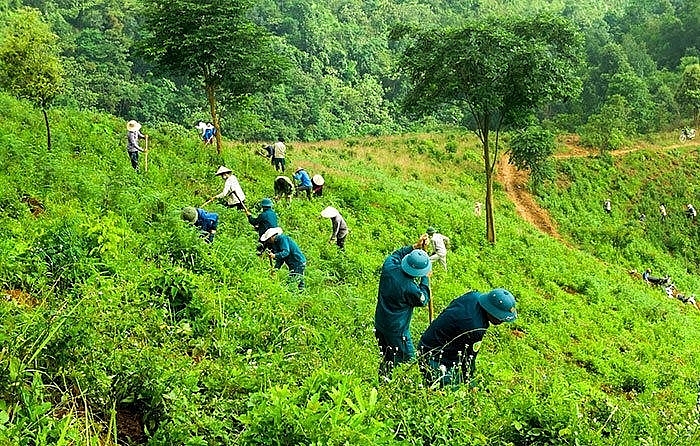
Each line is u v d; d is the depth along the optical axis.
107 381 4.46
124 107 65.62
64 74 15.10
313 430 3.74
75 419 4.04
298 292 9.63
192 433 4.06
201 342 5.95
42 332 4.53
